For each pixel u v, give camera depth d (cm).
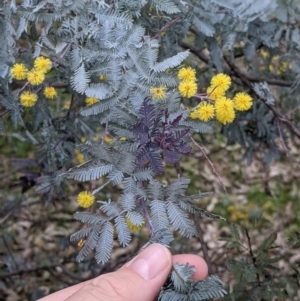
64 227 48
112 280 14
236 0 20
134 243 46
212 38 22
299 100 30
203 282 13
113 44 16
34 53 17
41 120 21
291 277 24
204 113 15
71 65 16
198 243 45
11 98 18
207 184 53
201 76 26
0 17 18
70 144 22
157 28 19
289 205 51
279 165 54
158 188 14
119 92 15
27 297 38
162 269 14
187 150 14
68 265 43
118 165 14
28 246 46
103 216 14
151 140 14
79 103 21
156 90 15
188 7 20
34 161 25
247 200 52
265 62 28
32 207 48
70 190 47
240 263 22
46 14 16
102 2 16
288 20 23
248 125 29
